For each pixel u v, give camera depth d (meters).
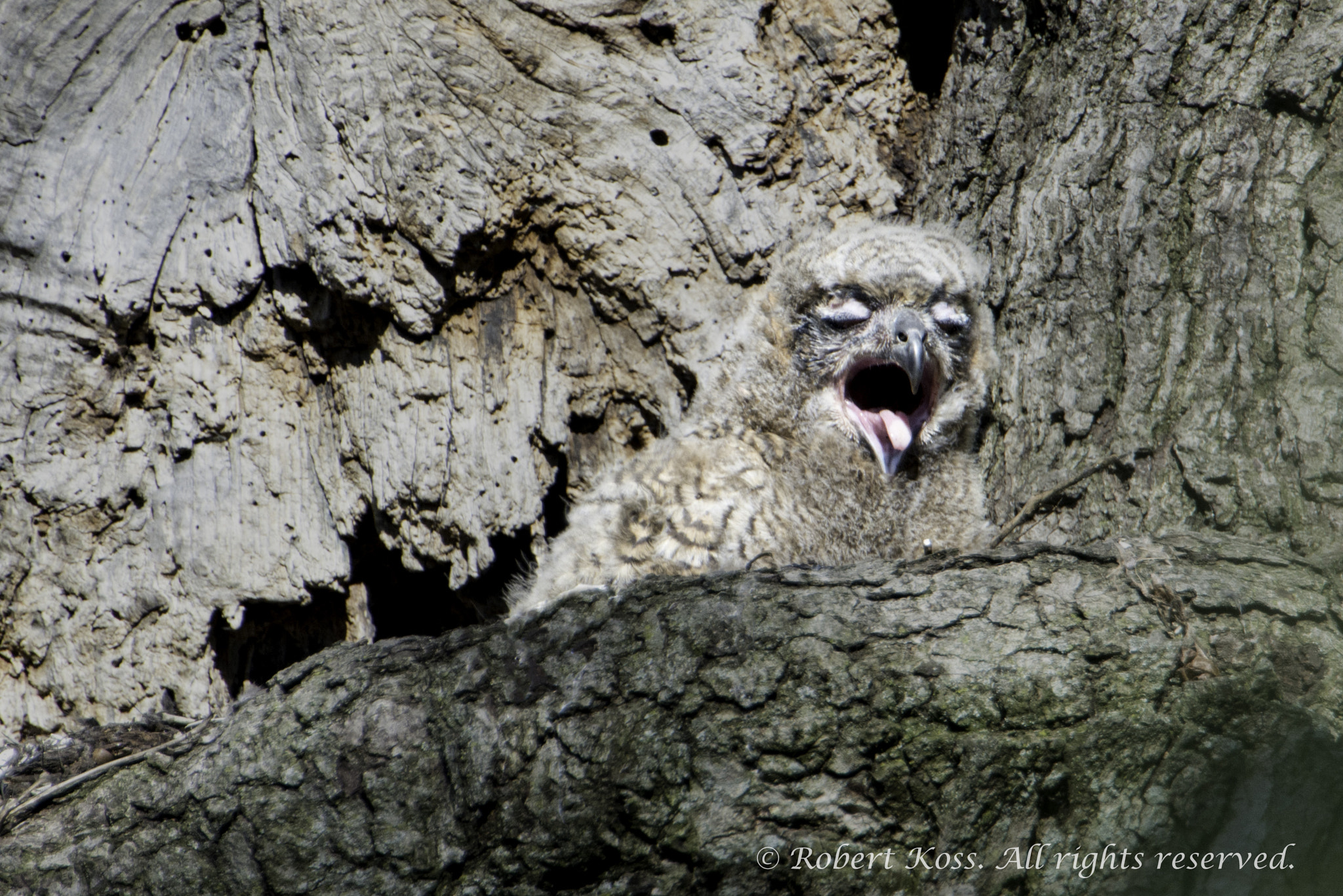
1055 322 9.09
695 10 11.66
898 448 8.91
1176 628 6.18
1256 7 8.58
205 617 11.42
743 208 11.55
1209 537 7.21
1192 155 8.55
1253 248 8.05
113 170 11.28
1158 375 8.27
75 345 11.29
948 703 6.04
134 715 11.31
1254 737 5.92
